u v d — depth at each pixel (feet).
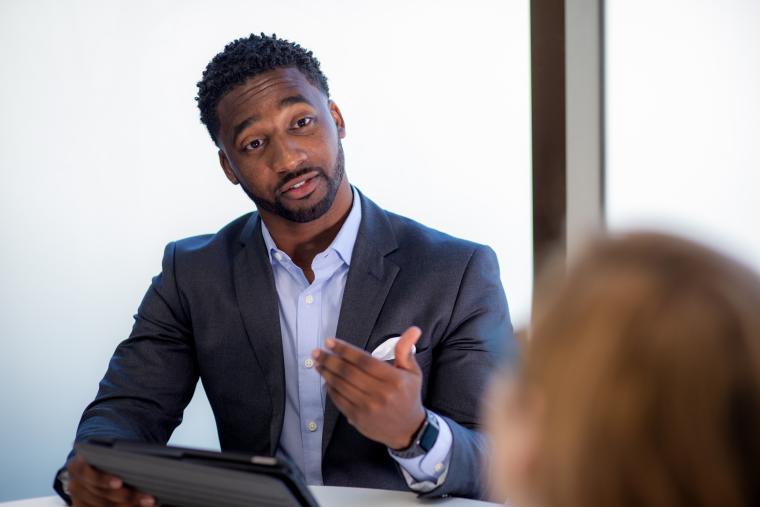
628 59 8.07
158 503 4.72
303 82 6.93
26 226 9.52
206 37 9.13
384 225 7.13
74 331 9.47
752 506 1.33
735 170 7.71
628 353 1.37
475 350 6.61
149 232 9.34
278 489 3.65
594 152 8.18
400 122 8.63
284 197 6.82
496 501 5.69
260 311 6.89
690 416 1.33
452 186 8.54
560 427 1.41
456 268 6.88
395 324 6.74
